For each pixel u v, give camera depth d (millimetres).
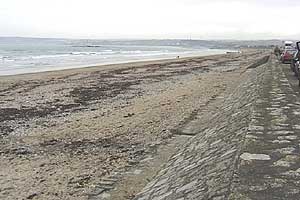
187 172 7082
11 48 127000
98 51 134625
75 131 14688
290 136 6316
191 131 13625
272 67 27797
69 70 46812
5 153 11930
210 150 7664
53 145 12805
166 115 16984
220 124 10453
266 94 11609
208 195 4840
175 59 77812
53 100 23188
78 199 8133
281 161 4992
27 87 29781
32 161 11016
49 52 110062
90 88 29031
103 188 8672
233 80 32125
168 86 29156
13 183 9203
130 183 8836
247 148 5680
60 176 9633
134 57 91312
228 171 5164
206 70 47125
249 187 4234
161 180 7977
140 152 11523
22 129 15391
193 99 21344
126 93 25672
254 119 7848
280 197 3980
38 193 8547
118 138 13375
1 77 36969
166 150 11500
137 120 16188
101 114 18109
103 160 10875
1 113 18984
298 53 27062
